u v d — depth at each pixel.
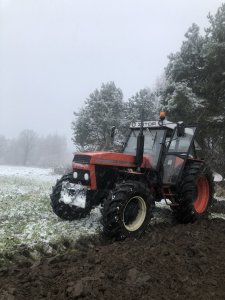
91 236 6.81
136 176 7.49
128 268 4.79
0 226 7.18
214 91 17.25
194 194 8.12
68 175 7.88
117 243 6.12
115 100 26.64
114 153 7.39
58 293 4.09
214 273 4.98
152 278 4.55
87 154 7.29
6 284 4.29
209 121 16.61
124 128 25.08
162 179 7.77
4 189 12.76
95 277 4.37
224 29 16.67
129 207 6.75
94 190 7.29
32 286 4.25
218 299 4.25
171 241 6.23
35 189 13.29
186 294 4.32
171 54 18.42
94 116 26.34
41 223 7.57
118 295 4.12
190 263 5.22
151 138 8.08
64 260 5.34
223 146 18.03
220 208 10.59
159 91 18.77
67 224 7.53
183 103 16.12
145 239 6.46
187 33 18.25
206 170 8.46
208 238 6.54
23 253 5.80
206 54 16.38
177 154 8.12
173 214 8.50
